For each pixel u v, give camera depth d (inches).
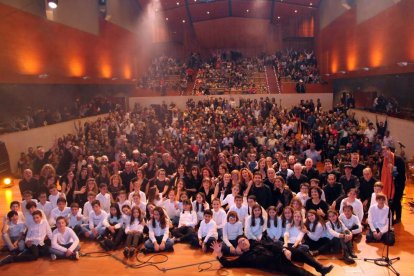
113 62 1027.9
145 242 303.1
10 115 636.1
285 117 764.0
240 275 259.0
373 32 761.0
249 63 1294.3
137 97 1090.1
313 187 315.6
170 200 343.3
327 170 368.8
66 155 479.5
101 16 949.8
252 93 1082.1
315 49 1298.0
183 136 616.7
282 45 1444.4
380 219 305.6
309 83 1110.4
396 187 334.0
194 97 1060.5
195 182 393.1
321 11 1199.6
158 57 1435.8
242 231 298.7
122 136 636.1
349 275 253.9
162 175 381.4
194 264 276.5
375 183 316.5
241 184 355.9
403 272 255.1
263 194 337.1
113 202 345.7
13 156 540.1
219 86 1158.3
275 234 292.0
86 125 706.2
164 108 937.5
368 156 495.2
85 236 326.3
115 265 277.1
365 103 874.1
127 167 398.6
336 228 288.0
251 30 1429.6
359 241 306.2
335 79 1072.8
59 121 692.7
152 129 733.3
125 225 315.3
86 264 279.7
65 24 765.3
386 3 692.1
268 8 1289.4
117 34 1061.1
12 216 301.7
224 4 1245.7
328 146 605.9
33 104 705.0
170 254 294.2
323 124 716.7
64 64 761.0
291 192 335.0
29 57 636.7
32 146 584.7
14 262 285.6
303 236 284.8
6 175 514.6
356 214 308.5
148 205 320.5
